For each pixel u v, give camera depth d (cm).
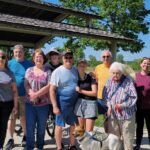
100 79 283
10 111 265
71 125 265
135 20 1098
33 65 294
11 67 289
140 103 274
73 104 260
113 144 229
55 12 694
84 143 225
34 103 261
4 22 475
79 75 259
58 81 254
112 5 1088
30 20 537
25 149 291
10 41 647
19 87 287
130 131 243
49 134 335
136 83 274
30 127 266
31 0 624
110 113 245
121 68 240
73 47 1124
